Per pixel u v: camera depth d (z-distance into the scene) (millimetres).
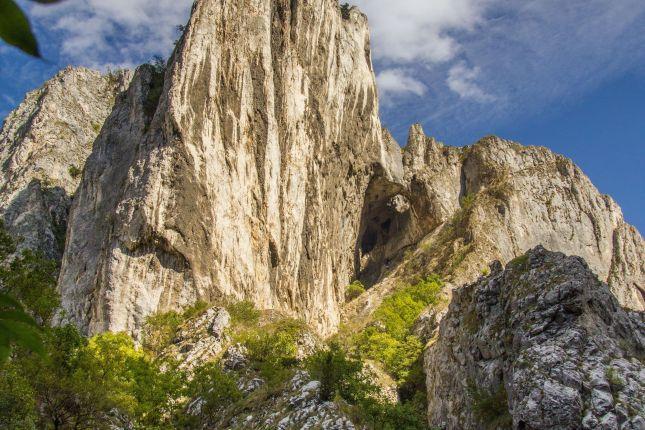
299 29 115250
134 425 44281
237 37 103375
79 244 102938
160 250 87438
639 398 37438
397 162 145625
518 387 40000
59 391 35375
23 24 2680
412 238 146000
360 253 145500
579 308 42906
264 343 70875
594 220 151875
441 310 98250
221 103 98688
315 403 44812
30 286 38375
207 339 74688
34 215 122625
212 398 52750
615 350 40906
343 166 126312
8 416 29422
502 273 53750
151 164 91438
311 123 113875
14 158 137625
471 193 153875
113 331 81688
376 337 92750
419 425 52031
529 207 146250
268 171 101062
